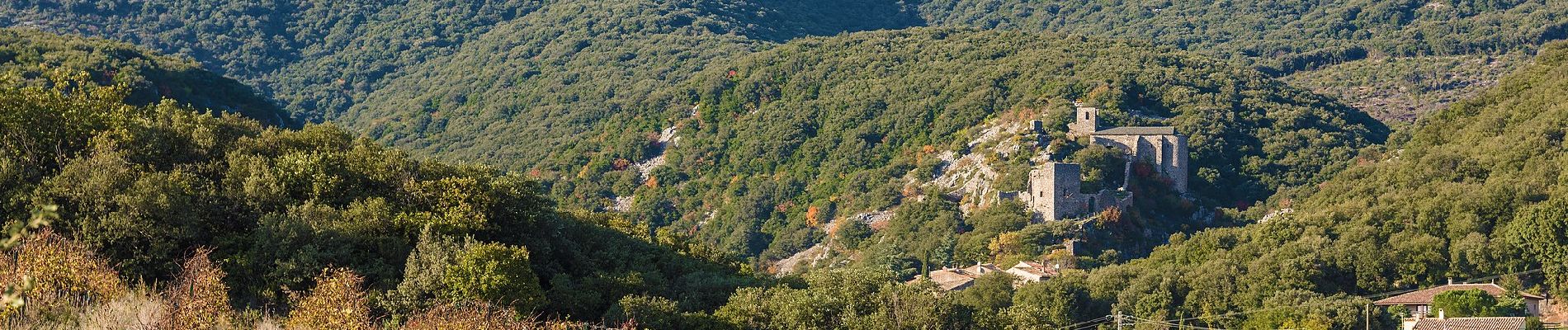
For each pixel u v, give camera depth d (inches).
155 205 2812.5
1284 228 5059.1
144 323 2219.5
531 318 2647.6
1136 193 7076.8
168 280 2753.4
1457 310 3917.3
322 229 2913.4
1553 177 4977.9
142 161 3164.4
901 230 7185.0
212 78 6604.3
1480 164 5467.5
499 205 3324.3
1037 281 5004.9
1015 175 7175.2
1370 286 4441.4
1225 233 5201.8
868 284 3225.9
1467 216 4736.7
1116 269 4913.9
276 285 2753.4
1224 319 4217.5
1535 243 4333.2
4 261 2235.5
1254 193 7746.1
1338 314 3917.3
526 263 2883.9
